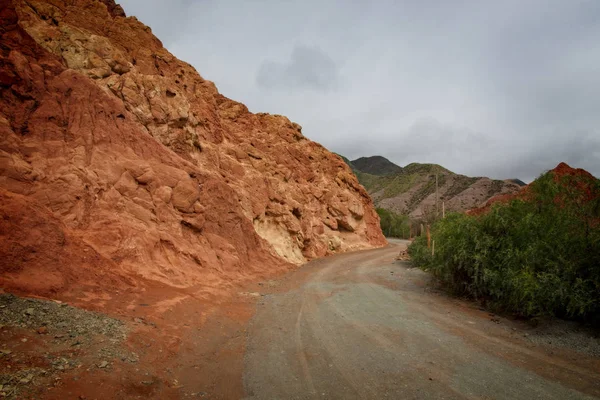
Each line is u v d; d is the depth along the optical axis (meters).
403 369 5.37
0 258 5.62
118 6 21.70
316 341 6.77
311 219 29.34
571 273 7.59
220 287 10.86
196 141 18.03
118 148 11.60
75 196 8.73
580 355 5.95
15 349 3.97
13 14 10.30
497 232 9.66
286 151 31.80
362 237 37.19
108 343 4.91
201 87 24.02
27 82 9.69
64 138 9.97
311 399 4.43
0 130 8.42
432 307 9.63
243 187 20.36
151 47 20.86
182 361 5.41
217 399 4.41
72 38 14.58
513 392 4.59
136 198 10.91
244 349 6.34
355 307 9.67
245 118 30.53
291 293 11.85
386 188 116.69
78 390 3.69
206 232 14.00
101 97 11.91
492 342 6.64
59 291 6.01
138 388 4.20
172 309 7.33
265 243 19.41
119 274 7.73
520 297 7.90
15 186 7.74
